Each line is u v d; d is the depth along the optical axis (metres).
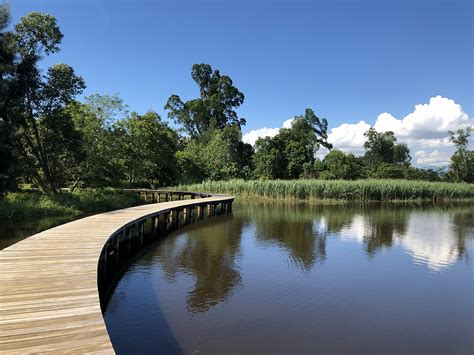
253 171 43.16
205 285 7.84
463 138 46.34
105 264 8.17
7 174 16.56
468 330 5.80
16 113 18.02
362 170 43.66
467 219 18.72
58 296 4.80
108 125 24.98
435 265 9.62
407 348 5.20
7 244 10.99
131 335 5.49
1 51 17.28
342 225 16.31
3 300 4.62
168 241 12.62
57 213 17.47
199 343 5.25
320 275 8.62
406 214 20.72
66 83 20.09
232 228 15.48
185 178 40.06
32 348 3.40
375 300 7.04
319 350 5.09
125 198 24.88
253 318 6.13
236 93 57.72
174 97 56.31
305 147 46.16
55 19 19.31
